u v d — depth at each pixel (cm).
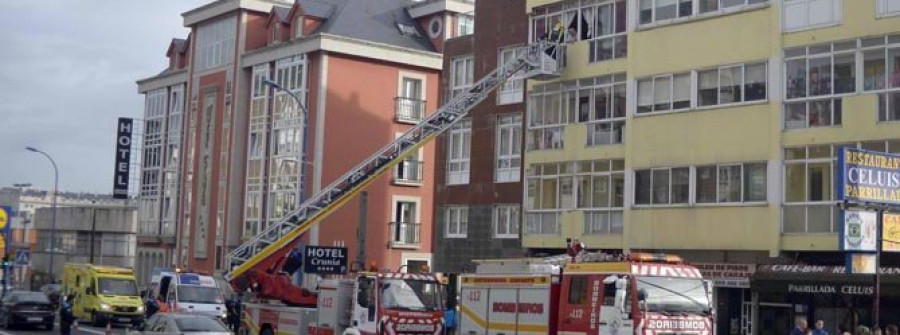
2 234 6216
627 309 2366
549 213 4178
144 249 7419
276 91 6172
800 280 3189
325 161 5803
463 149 4738
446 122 4206
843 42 3275
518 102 4438
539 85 4284
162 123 7369
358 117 5944
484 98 4366
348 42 5906
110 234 9131
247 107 6456
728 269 3491
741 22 3547
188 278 4384
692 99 3684
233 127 6456
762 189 3441
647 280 2392
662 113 3769
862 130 3186
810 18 3362
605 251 3922
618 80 3975
